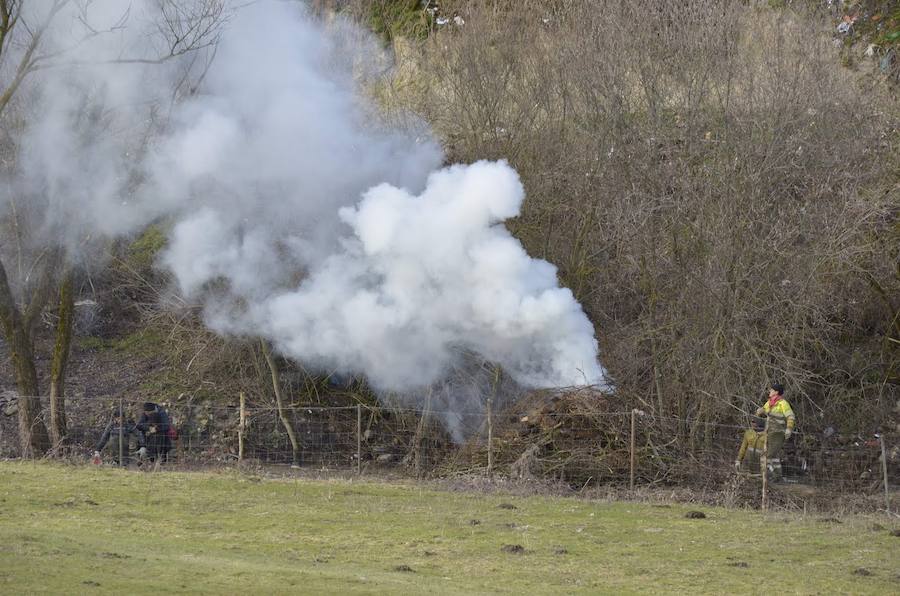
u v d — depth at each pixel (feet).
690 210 244.63
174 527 157.48
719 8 261.03
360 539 152.97
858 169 252.21
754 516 184.85
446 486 214.07
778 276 238.48
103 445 259.80
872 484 232.32
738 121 243.81
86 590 103.81
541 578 130.52
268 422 278.05
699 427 233.35
